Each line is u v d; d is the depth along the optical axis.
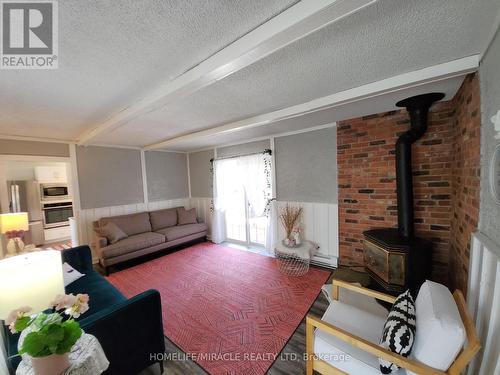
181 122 2.83
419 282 2.18
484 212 1.46
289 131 3.62
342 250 3.15
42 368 0.93
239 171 4.38
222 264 3.58
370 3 0.91
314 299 2.48
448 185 2.37
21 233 3.05
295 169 3.61
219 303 2.47
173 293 2.71
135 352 1.44
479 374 1.21
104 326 1.28
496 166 1.25
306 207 3.54
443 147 2.37
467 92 1.76
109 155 4.18
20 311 0.95
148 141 4.04
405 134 2.37
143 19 1.04
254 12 1.04
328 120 3.04
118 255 3.40
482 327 1.29
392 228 2.73
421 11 1.04
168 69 1.52
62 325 0.98
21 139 3.31
